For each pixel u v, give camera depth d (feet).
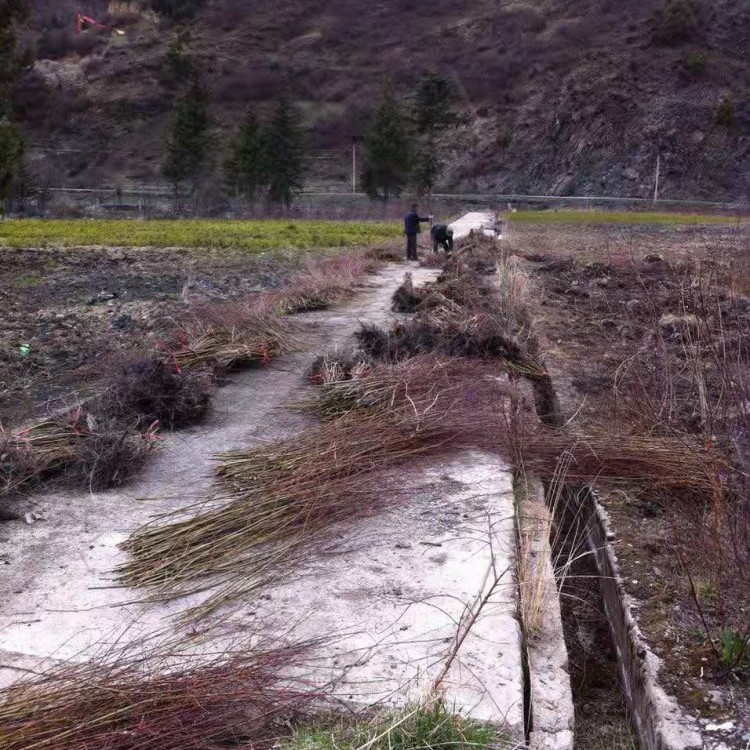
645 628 13.56
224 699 11.06
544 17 296.51
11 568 15.20
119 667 11.82
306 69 319.47
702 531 15.98
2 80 91.40
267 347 29.94
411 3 345.51
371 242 86.02
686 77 244.63
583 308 39.83
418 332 29.04
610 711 13.55
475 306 33.63
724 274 41.22
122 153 281.33
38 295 50.67
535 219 136.77
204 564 15.10
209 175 204.44
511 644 12.71
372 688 11.59
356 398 23.09
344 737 10.56
